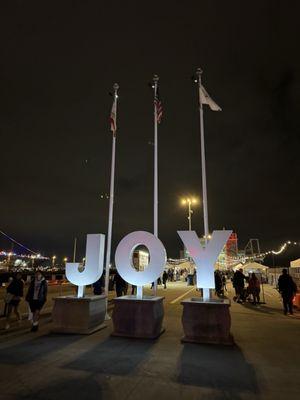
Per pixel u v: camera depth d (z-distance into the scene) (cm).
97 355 773
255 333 1061
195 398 533
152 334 960
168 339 958
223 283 2442
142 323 973
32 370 658
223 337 902
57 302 1059
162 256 1075
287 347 875
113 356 767
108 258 1408
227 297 2408
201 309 932
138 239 1099
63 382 594
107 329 1103
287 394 555
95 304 1102
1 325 1146
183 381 608
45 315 1361
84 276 1141
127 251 1101
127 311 993
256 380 620
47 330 1070
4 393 541
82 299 1050
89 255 1155
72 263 1159
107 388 568
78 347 848
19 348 833
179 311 1548
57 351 805
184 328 934
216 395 547
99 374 639
